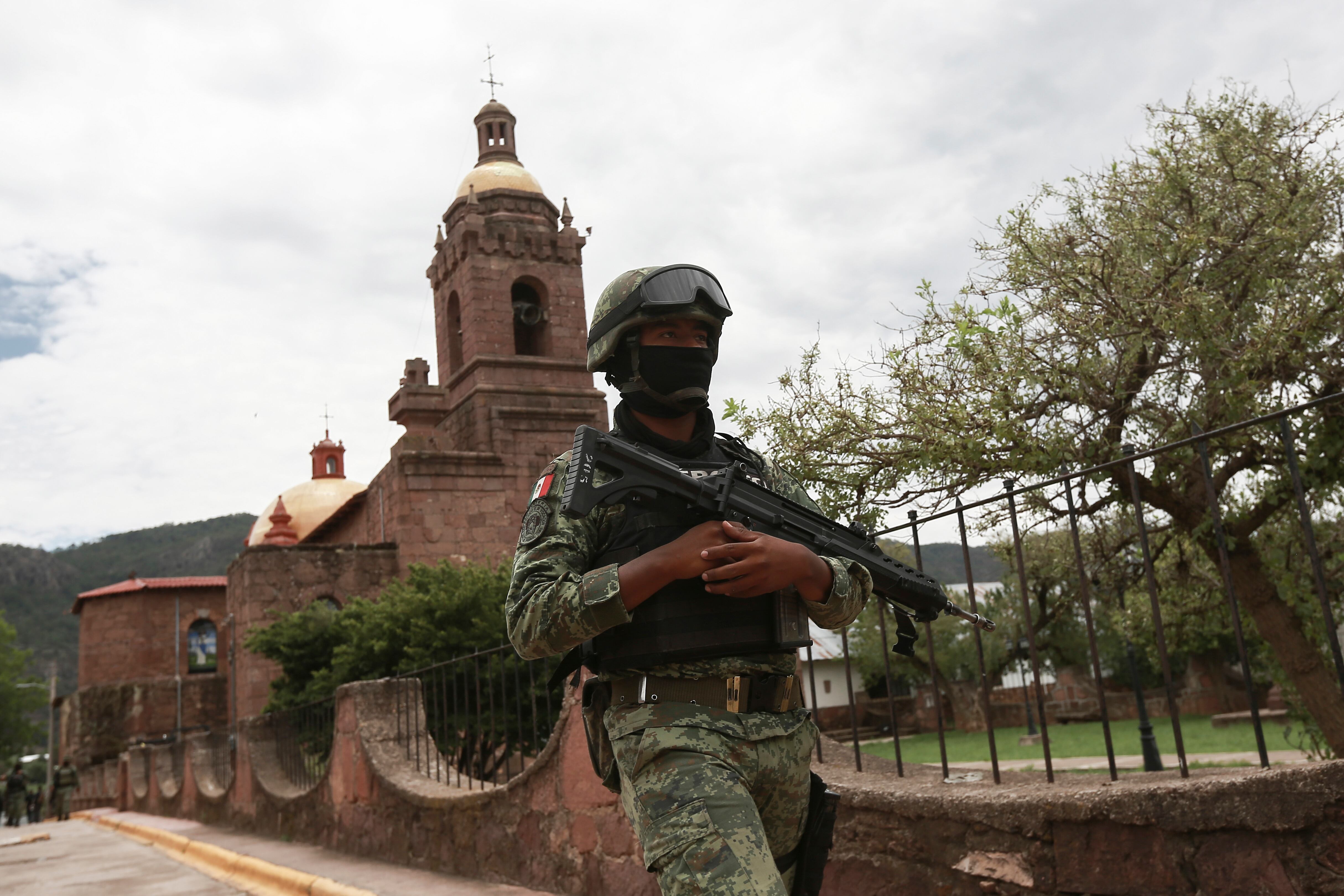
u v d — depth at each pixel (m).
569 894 5.19
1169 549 10.09
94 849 11.85
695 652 2.28
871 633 35.22
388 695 8.35
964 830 3.24
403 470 27.80
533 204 33.50
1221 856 2.51
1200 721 33.75
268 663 26.31
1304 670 8.27
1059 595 11.30
